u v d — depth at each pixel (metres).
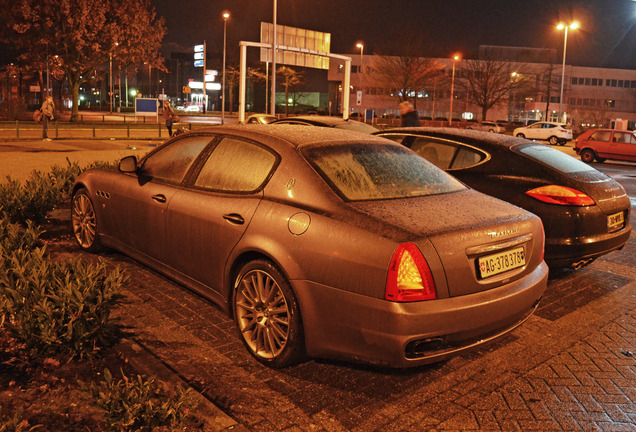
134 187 4.81
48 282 3.73
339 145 4.00
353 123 11.72
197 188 4.21
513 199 5.41
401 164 4.09
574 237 5.19
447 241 3.13
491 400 3.33
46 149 19.28
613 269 6.31
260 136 4.05
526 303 3.54
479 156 5.83
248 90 105.81
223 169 4.12
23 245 5.44
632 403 3.36
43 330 3.37
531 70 84.62
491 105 72.00
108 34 44.53
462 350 3.24
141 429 2.74
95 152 18.75
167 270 4.52
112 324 3.71
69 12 43.12
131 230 4.88
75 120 45.38
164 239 4.44
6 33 43.88
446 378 3.58
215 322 4.25
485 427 3.04
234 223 3.75
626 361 3.94
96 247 5.58
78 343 3.46
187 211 4.15
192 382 3.36
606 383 3.60
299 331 3.36
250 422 2.97
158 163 4.77
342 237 3.19
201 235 4.02
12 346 3.65
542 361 3.89
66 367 3.45
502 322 3.38
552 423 3.11
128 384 2.88
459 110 85.12
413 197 3.67
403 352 3.02
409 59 68.50
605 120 82.88
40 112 23.12
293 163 3.71
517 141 5.99
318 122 11.24
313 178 3.57
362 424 3.01
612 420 3.16
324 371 3.57
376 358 3.11
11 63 53.28
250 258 3.73
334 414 3.09
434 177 4.10
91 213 5.62
